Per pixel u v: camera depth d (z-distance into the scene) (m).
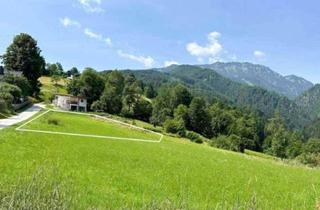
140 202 16.88
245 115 174.12
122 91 138.50
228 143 120.94
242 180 31.30
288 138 157.75
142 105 135.12
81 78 129.88
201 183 27.19
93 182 22.14
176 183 25.73
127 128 92.44
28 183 9.66
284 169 45.66
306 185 31.81
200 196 21.70
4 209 8.14
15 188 9.00
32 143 40.81
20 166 23.89
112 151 43.44
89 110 128.25
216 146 120.50
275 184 30.77
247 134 147.38
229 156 60.00
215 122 147.88
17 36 130.12
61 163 28.39
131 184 23.38
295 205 21.56
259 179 33.00
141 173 28.86
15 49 129.50
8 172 20.58
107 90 128.75
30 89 119.94
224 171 36.72
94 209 10.71
